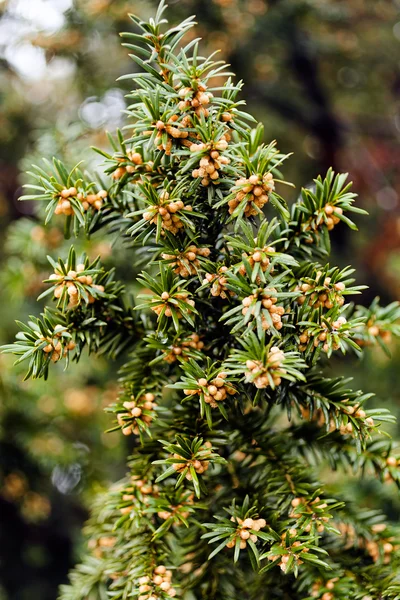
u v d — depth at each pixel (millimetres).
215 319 773
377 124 2502
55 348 743
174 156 741
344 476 1197
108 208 792
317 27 1809
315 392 756
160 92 726
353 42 1933
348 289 732
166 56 745
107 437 1655
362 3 1896
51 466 1521
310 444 817
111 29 1460
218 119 725
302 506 751
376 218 2578
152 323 826
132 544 777
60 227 1096
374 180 2756
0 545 2150
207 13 1377
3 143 1985
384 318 821
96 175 805
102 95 1557
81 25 1456
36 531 2244
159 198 722
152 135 718
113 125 1420
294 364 698
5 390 1414
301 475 782
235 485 794
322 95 2162
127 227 800
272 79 1965
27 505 1675
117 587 773
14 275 1201
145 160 764
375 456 803
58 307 759
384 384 1828
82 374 1576
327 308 742
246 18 1462
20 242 1130
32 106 2064
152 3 1374
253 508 731
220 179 722
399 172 2719
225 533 723
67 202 758
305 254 794
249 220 742
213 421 792
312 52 1917
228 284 715
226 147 712
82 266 751
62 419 1599
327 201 763
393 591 751
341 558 802
